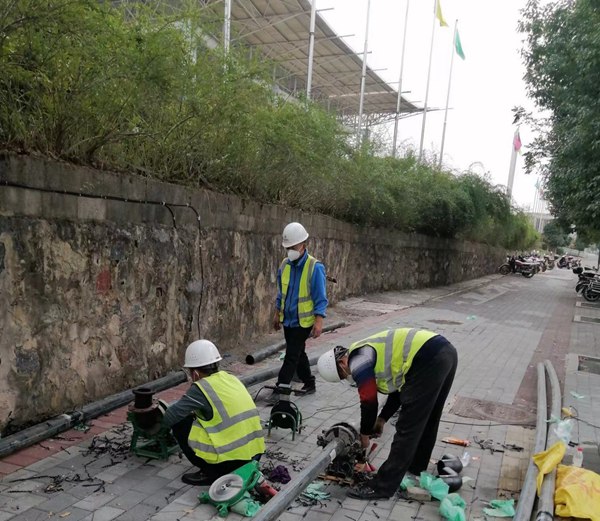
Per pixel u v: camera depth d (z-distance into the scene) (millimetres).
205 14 5824
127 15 5074
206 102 5898
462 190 20953
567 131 13547
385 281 16750
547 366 7629
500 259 35844
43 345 4457
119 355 5395
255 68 6312
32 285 4309
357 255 14422
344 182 11773
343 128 10633
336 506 3674
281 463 4234
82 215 4781
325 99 11336
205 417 3721
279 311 5359
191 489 3703
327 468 4035
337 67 21062
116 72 4605
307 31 17734
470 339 10148
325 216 11664
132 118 5312
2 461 3926
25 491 3531
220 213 7129
